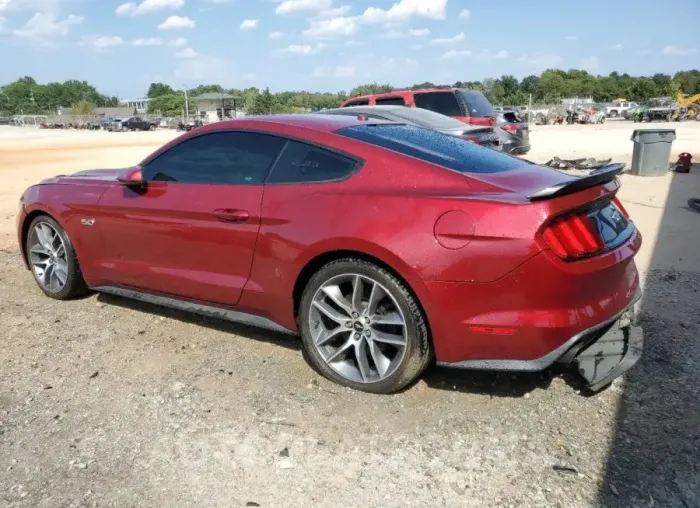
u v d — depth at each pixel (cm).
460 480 274
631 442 296
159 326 454
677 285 516
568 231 300
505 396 342
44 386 364
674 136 1191
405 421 321
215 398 348
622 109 6656
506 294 299
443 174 332
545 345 299
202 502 263
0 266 631
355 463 288
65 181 497
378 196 332
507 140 1468
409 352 329
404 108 1006
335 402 341
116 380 371
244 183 384
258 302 379
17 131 5941
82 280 498
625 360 324
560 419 318
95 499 265
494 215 299
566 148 2033
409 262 312
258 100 7719
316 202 349
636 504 255
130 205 429
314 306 357
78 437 311
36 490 271
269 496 266
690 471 274
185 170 415
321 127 381
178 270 413
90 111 10206
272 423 321
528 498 261
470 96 1247
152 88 16575
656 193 999
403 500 262
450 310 310
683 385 346
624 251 326
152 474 281
